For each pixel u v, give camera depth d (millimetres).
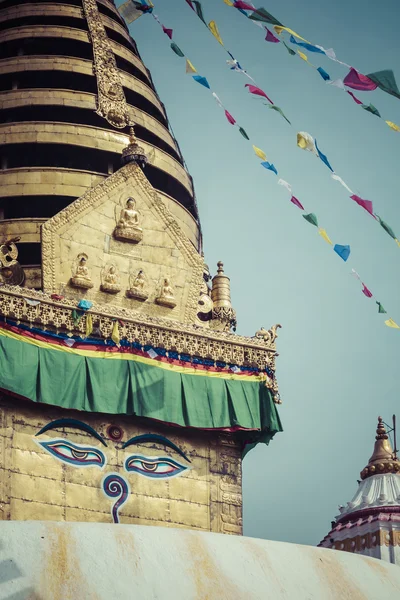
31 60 46625
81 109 45625
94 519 37156
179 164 48562
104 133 45375
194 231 47688
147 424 39062
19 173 43656
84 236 40375
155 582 28594
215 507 39156
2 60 46781
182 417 38969
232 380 40188
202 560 29766
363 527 40219
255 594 29469
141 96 48188
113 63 47281
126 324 39156
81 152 44969
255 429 39719
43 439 37375
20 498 36406
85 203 40656
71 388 37562
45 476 36969
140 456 38625
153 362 39250
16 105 45375
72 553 28453
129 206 41312
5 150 44719
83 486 37375
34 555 28094
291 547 31859
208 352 40125
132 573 28562
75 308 38531
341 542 40688
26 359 37250
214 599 28875
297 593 30156
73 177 43812
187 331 40000
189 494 38938
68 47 48125
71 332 38188
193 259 41812
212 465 39719
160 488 38562
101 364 38312
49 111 45844
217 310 41938
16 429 37125
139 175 41812
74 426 38000
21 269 39438
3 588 27250
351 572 31734
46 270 39562
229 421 39500
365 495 41531
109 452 38156
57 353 37844
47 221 40000
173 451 39281
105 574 28250
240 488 39875
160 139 47844
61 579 27781
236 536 31531
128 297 40344
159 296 40812
